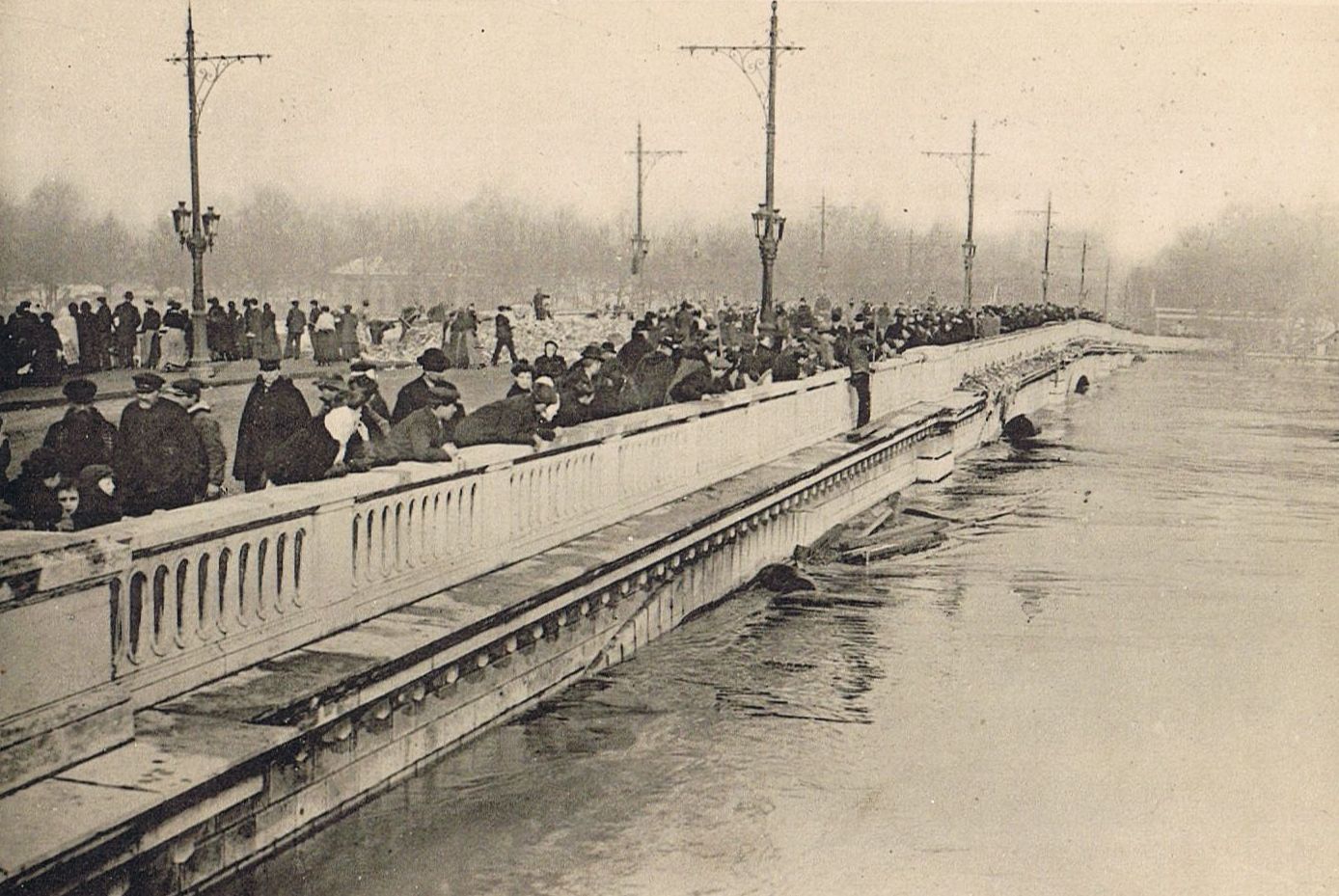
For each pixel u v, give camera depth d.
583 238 78.75
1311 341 93.88
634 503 17.12
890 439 28.38
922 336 39.12
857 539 24.36
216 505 9.59
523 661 12.88
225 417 24.12
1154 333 102.06
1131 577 22.88
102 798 7.44
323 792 9.68
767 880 10.31
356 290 58.72
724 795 11.98
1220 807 12.38
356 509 11.05
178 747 8.22
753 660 16.30
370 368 12.06
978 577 22.48
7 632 7.40
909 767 13.04
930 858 10.93
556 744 12.78
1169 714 15.15
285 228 50.91
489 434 14.02
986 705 15.20
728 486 19.95
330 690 9.38
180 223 31.47
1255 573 23.50
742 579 19.58
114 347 31.45
